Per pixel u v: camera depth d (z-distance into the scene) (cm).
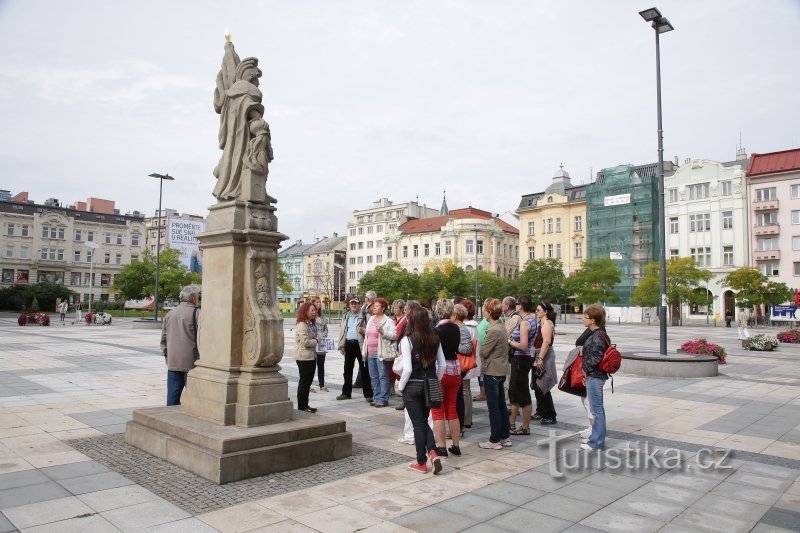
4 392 1094
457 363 691
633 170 6775
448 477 596
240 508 488
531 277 5016
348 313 1109
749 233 5916
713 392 1219
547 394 884
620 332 4069
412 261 9206
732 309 5997
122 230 9031
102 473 578
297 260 11538
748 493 557
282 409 657
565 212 7550
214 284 695
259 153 693
